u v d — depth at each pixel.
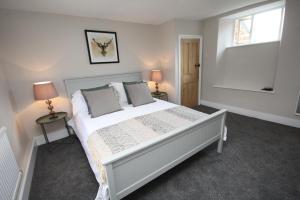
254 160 1.96
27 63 2.47
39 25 2.48
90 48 2.98
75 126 2.64
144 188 1.63
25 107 2.54
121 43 3.37
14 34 2.32
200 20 3.79
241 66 3.54
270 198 1.44
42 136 2.73
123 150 1.33
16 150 1.83
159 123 1.90
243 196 1.48
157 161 1.46
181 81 3.90
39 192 1.66
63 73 2.79
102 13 2.73
